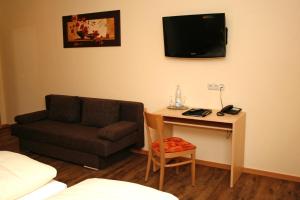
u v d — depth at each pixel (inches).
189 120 127.3
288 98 119.7
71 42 175.8
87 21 166.7
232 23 125.4
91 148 132.3
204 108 138.0
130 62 156.4
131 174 132.1
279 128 123.3
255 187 118.0
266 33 119.3
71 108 164.7
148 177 128.7
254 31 121.6
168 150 114.4
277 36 117.6
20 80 205.9
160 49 145.8
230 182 119.3
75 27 172.2
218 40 125.5
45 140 148.5
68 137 139.0
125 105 153.0
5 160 80.7
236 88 129.4
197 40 130.3
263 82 123.3
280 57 118.4
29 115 165.3
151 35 147.0
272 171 127.6
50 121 168.4
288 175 124.1
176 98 144.6
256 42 121.9
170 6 139.2
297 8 112.7
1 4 201.5
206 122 123.6
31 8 188.4
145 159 150.8
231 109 127.7
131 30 152.5
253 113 127.5
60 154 146.6
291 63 117.0
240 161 127.2
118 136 132.6
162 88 148.8
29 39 194.4
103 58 165.6
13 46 203.3
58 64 185.0
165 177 128.1
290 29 115.0
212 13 126.1
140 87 155.7
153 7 143.9
